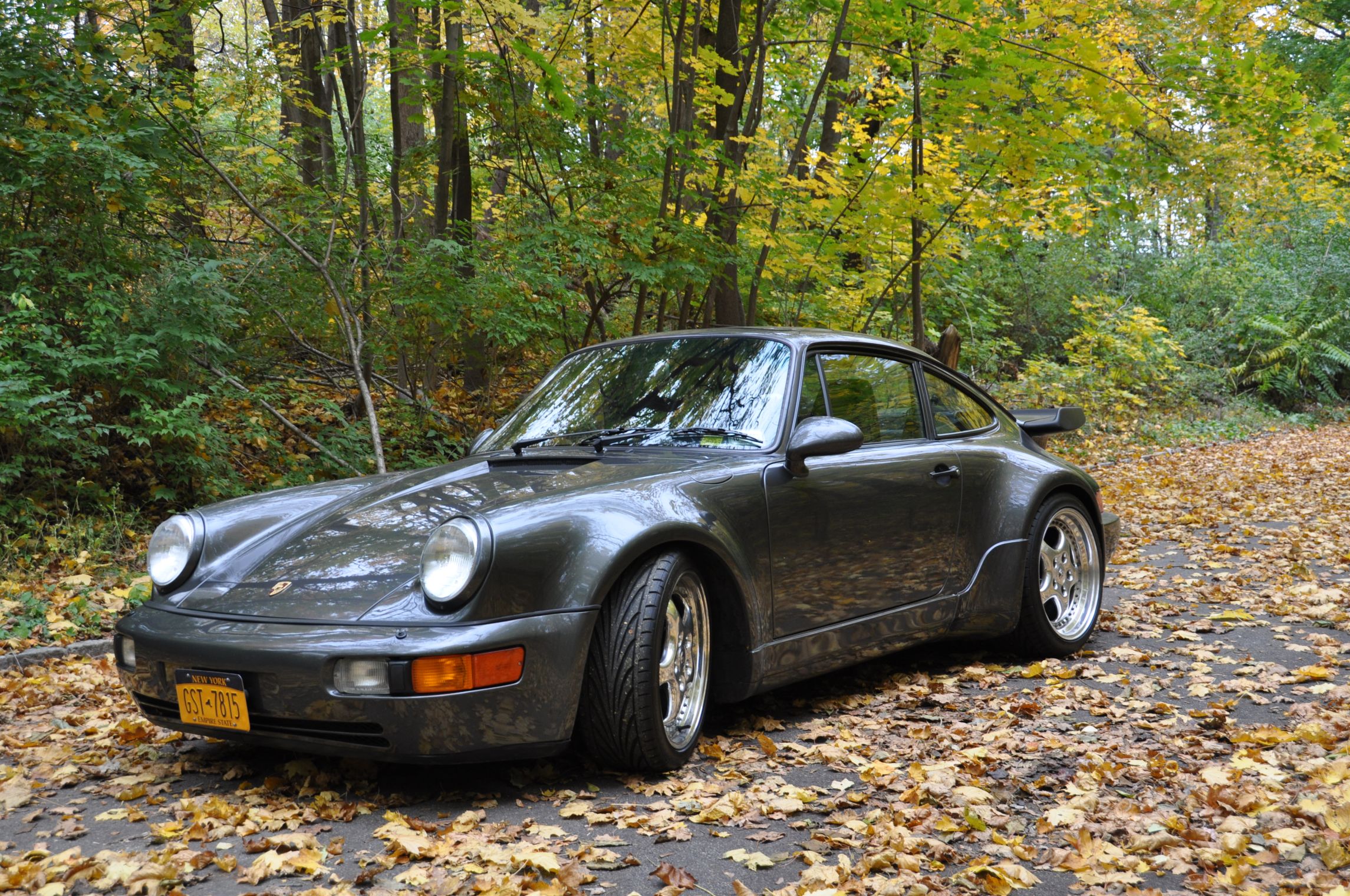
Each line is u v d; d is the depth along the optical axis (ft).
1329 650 14.51
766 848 8.60
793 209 30.35
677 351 13.51
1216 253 70.64
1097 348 56.65
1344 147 32.81
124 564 20.18
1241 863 7.91
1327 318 69.46
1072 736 11.27
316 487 12.23
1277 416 66.18
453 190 30.78
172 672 9.71
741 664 11.12
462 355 30.22
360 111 31.19
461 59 25.95
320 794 9.74
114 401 22.71
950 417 14.97
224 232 31.12
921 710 12.51
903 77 30.37
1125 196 32.78
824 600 12.01
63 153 21.50
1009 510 14.56
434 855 8.36
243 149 29.22
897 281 36.14
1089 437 49.49
